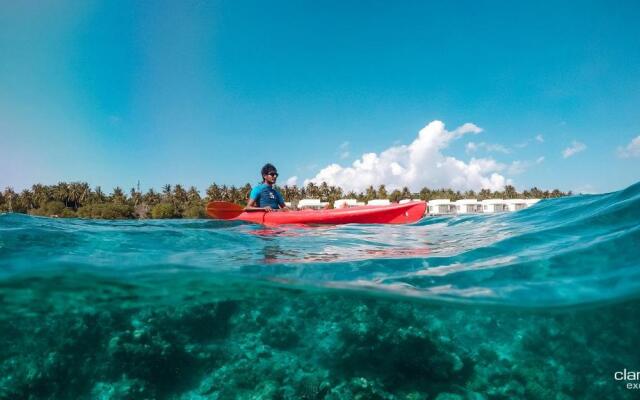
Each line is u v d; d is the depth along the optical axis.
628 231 2.00
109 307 2.24
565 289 1.70
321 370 1.89
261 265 2.05
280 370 1.90
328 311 2.23
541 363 1.87
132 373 1.90
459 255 2.22
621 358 1.85
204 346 2.11
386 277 1.94
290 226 3.91
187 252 2.32
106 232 2.70
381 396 1.69
